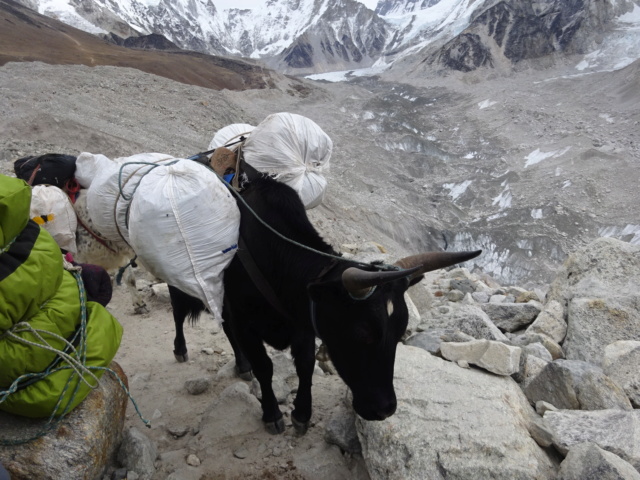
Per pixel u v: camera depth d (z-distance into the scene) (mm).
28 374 1862
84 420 2000
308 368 2420
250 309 2436
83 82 20891
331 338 2053
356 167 31891
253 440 2498
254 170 2562
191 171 2387
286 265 2254
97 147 12633
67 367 1938
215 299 2371
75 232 2994
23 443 1885
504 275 25047
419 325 3217
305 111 43500
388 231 21062
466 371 2486
